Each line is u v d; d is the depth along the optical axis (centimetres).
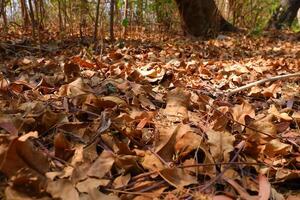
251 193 130
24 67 275
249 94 241
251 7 805
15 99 185
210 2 675
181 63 323
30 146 117
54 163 127
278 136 168
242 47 537
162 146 140
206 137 156
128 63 300
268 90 240
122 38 491
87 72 260
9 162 113
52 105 175
